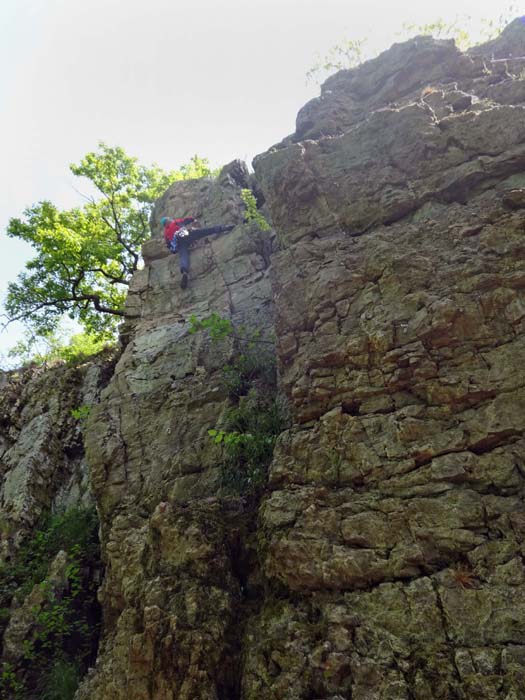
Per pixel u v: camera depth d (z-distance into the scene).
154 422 7.29
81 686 5.02
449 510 4.05
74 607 6.92
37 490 9.99
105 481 6.99
